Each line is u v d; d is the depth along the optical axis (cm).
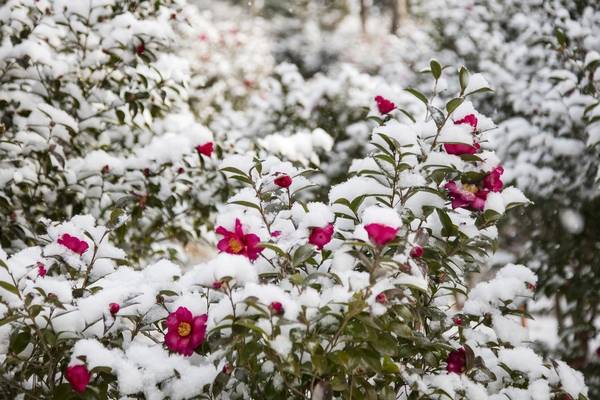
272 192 168
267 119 369
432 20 429
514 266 176
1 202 217
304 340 140
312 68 979
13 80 232
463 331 163
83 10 239
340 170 345
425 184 159
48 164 224
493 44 365
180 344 149
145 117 255
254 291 141
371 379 162
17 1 236
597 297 246
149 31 241
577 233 253
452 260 165
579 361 249
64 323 154
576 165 256
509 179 264
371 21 1260
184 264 282
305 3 1280
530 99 290
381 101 178
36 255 167
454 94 390
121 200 179
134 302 156
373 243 141
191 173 255
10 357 154
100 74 250
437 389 153
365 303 140
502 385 168
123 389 147
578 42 258
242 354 142
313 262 160
